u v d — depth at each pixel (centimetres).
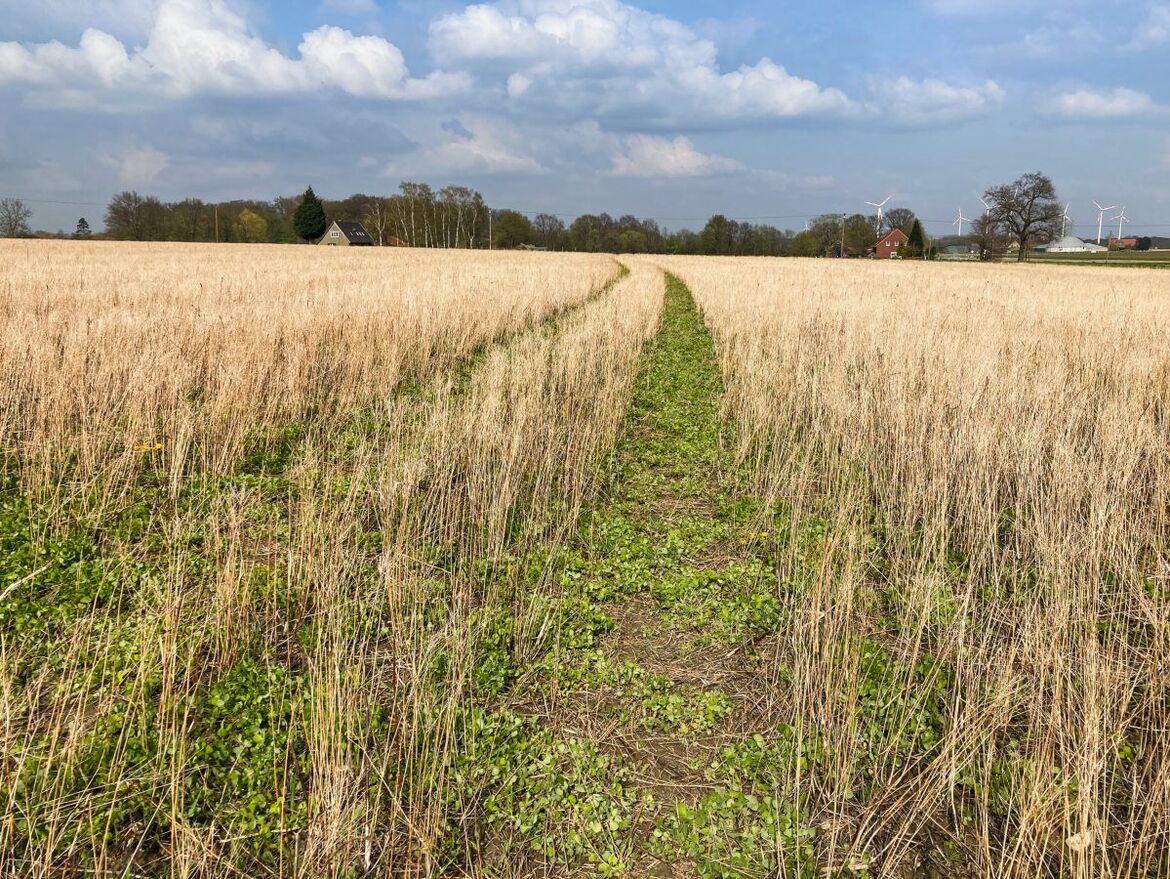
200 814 329
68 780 331
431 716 378
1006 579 556
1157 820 314
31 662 416
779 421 918
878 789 354
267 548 571
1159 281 3650
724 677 445
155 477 715
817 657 438
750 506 698
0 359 886
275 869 305
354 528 598
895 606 523
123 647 425
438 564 564
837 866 316
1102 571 543
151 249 5869
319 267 3095
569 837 327
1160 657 415
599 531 637
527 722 397
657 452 877
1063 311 1662
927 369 960
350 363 1075
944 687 422
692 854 320
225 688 404
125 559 521
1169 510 651
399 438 792
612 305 1867
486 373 1055
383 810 330
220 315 1209
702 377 1284
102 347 946
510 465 690
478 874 308
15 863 293
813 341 1310
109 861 306
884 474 734
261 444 820
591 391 1019
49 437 725
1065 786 317
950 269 5047
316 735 341
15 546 553
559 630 475
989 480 662
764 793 353
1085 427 823
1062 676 405
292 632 468
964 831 336
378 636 454
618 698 423
